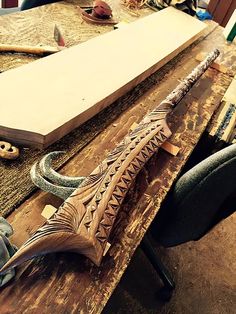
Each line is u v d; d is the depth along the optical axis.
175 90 0.91
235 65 1.38
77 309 0.45
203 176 0.66
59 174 0.61
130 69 0.96
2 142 0.65
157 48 1.15
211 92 1.12
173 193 0.75
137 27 1.26
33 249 0.43
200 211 0.76
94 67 0.90
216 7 2.38
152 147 0.71
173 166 0.77
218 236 1.62
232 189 0.68
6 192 0.58
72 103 0.75
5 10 1.72
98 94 0.81
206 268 1.46
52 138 0.69
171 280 1.26
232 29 1.58
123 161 0.63
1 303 0.44
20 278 0.47
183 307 1.28
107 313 1.17
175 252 1.47
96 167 0.66
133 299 1.24
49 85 0.77
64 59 0.89
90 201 0.53
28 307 0.44
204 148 1.18
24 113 0.67
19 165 0.64
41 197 0.59
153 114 0.80
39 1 1.47
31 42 1.06
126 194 0.65
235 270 1.49
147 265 1.36
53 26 1.21
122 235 0.57
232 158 0.62
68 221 0.48
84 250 0.49
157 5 1.68
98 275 0.50
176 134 0.88
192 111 0.99
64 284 0.48
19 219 0.55
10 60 0.93
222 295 1.37
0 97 0.69
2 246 0.45
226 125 1.17
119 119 0.86
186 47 1.40
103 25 1.36
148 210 0.63
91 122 0.81
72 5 1.44
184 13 1.60
